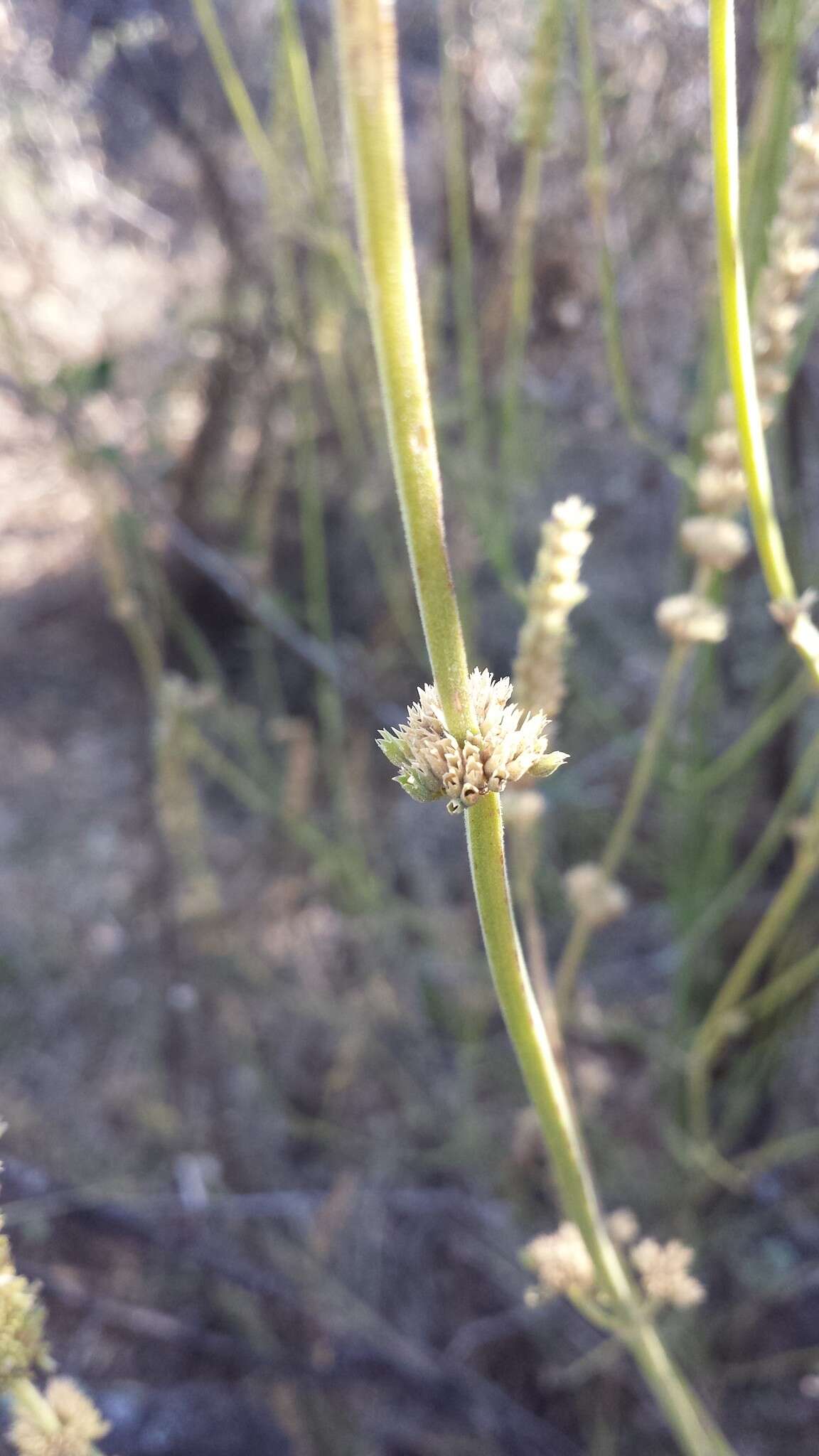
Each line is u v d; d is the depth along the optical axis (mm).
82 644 690
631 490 583
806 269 180
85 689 676
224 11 514
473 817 100
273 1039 476
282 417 572
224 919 438
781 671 385
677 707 514
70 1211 351
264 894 503
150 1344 369
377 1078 469
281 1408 364
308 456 395
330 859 413
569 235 428
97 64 482
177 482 610
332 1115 463
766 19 248
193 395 629
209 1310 381
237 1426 355
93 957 504
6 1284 122
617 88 371
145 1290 375
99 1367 358
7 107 480
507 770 91
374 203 73
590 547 616
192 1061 439
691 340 437
